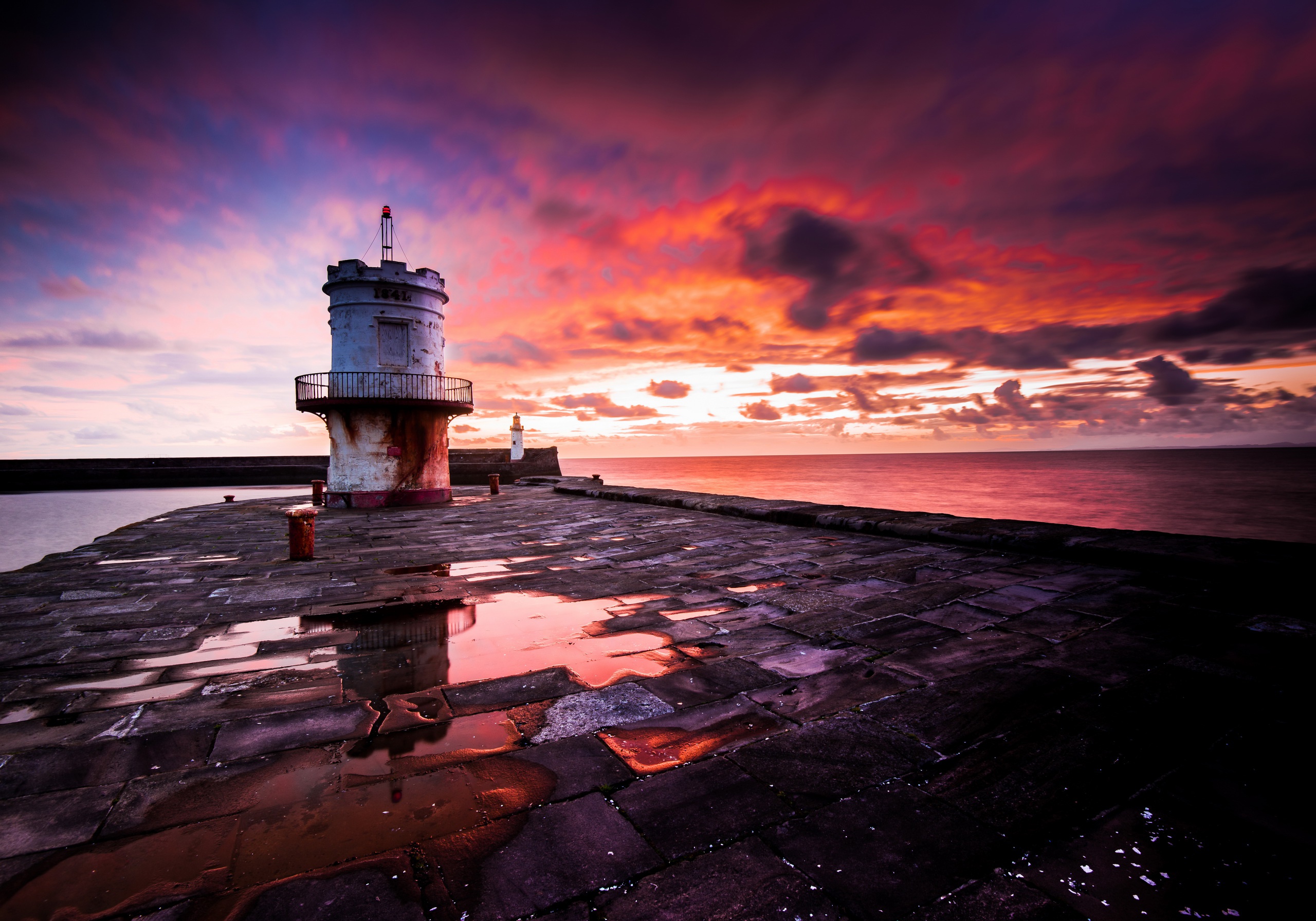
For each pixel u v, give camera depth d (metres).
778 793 2.68
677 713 3.55
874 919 1.96
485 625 5.50
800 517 10.63
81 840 2.43
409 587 7.21
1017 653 4.24
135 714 3.67
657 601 6.26
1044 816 2.46
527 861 2.26
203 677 4.30
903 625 4.99
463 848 2.34
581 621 5.57
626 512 14.39
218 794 2.77
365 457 17.97
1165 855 2.21
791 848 2.30
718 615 5.62
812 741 3.13
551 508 16.59
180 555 9.86
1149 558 6.06
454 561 8.99
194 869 2.24
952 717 3.33
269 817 2.57
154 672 4.43
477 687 4.04
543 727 3.41
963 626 4.89
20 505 35.44
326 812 2.60
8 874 2.21
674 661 4.45
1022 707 3.40
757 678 4.05
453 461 40.91
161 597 6.86
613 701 3.75
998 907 2.00
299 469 47.03
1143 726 3.14
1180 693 3.48
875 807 2.55
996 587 5.96
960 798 2.60
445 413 18.78
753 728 3.32
